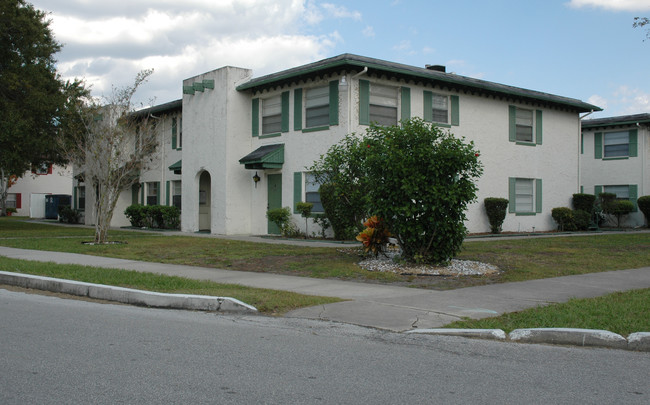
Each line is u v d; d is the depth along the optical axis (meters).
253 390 4.71
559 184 25.19
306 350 6.06
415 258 12.14
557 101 24.23
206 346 6.16
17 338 6.41
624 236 21.03
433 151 11.79
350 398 4.56
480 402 4.52
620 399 4.66
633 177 28.61
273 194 21.36
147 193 28.47
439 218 11.88
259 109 22.02
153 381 4.91
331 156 15.16
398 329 7.05
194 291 9.09
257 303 8.33
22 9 23.38
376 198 12.55
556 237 20.59
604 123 29.05
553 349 6.30
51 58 25.31
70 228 26.53
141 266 12.57
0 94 22.98
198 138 23.27
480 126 22.16
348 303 8.54
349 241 18.02
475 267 12.21
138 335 6.64
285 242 18.19
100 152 18.31
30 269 11.34
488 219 22.39
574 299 8.71
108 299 9.17
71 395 4.52
